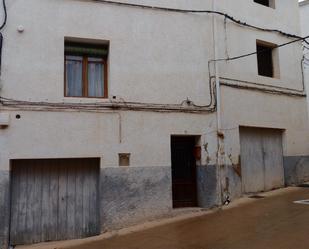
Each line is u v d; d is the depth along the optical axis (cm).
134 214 819
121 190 815
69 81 841
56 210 791
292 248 556
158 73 890
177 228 757
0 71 753
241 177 999
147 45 888
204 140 923
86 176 820
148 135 858
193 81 928
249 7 1095
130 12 880
